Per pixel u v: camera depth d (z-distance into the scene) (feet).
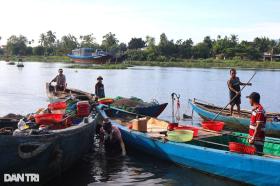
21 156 24.76
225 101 86.22
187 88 113.70
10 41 446.19
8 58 358.64
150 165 34.76
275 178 27.20
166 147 34.63
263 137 29.91
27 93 91.66
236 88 50.47
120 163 35.40
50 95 68.08
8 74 158.10
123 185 29.86
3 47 464.65
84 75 157.58
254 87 124.36
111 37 401.29
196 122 57.06
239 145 29.73
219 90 109.60
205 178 31.40
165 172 32.86
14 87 105.19
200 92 103.96
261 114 29.43
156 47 340.39
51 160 27.20
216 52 333.01
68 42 426.10
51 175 28.45
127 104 53.57
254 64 271.90
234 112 53.83
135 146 38.63
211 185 29.86
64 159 29.40
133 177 31.65
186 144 33.22
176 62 289.53
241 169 29.12
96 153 38.60
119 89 106.93
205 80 144.56
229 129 50.39
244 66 266.77
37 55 424.46
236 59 305.94
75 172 32.76
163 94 97.14
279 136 45.96
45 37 457.68
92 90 102.89
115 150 39.73
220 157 30.35
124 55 276.82
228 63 279.69
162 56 313.94
